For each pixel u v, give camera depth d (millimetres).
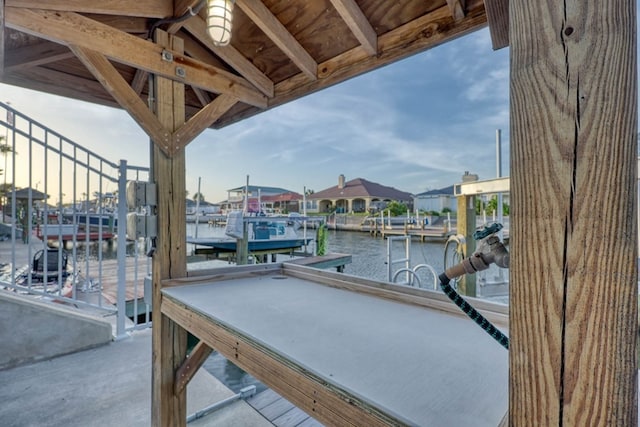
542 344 404
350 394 675
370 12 1440
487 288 2988
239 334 1030
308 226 18609
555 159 396
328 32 1616
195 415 1865
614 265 366
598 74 375
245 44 1836
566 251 388
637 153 359
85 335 2557
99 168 2742
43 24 1241
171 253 1650
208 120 1790
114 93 1463
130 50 1485
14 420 1744
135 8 1440
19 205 7074
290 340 946
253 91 1974
